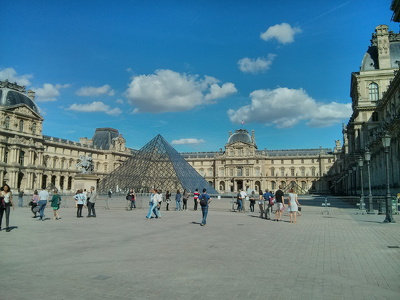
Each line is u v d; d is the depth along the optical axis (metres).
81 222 28.56
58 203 32.06
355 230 24.19
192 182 84.69
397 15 51.59
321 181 189.50
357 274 12.05
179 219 32.16
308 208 50.44
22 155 125.94
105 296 9.55
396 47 85.12
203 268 12.72
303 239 19.88
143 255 14.98
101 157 173.50
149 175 81.69
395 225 27.33
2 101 123.25
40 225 26.06
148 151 87.81
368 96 83.06
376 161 71.88
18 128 125.94
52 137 148.38
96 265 13.11
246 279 11.30
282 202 32.12
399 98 62.47
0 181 116.00
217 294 9.77
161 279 11.25
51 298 9.34
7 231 22.11
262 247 17.12
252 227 25.95
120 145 183.00
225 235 21.36
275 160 198.88
